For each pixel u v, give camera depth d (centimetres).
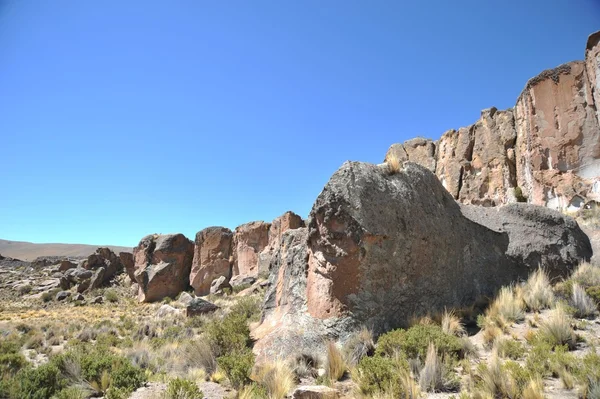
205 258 4581
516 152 2948
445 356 670
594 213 1662
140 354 1159
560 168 2255
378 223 966
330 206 984
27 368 868
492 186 3073
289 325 977
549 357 604
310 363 823
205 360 930
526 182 2662
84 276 5409
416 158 4047
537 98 2462
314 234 1031
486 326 823
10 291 5244
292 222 3803
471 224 1216
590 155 2138
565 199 2139
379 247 955
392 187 1063
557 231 1253
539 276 1062
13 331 2130
